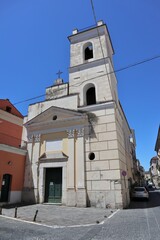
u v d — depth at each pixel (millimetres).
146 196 20500
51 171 17641
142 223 8672
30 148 19016
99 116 17125
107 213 11867
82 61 21109
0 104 23125
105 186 14773
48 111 19391
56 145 17875
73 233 7125
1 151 16328
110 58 21078
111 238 6367
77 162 16266
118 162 15031
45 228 7996
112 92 18547
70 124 17812
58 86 22328
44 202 16672
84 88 19734
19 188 17562
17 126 24297
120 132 18891
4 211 12328
